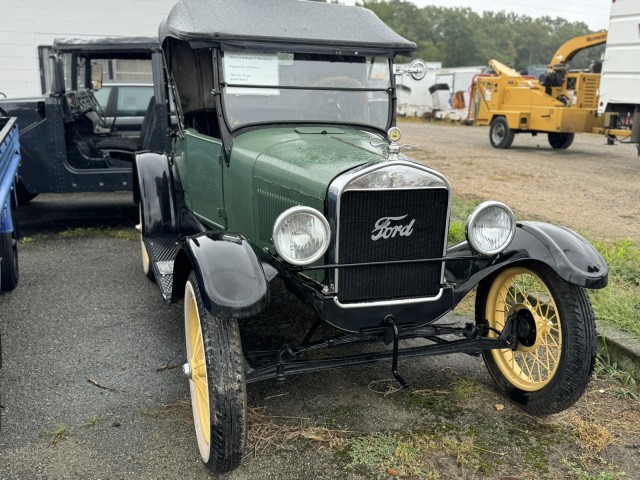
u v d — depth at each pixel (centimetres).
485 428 329
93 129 788
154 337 443
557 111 1432
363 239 304
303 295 319
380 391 367
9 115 683
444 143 1747
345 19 433
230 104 393
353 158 321
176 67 455
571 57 1556
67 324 464
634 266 536
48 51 1220
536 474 292
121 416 339
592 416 340
